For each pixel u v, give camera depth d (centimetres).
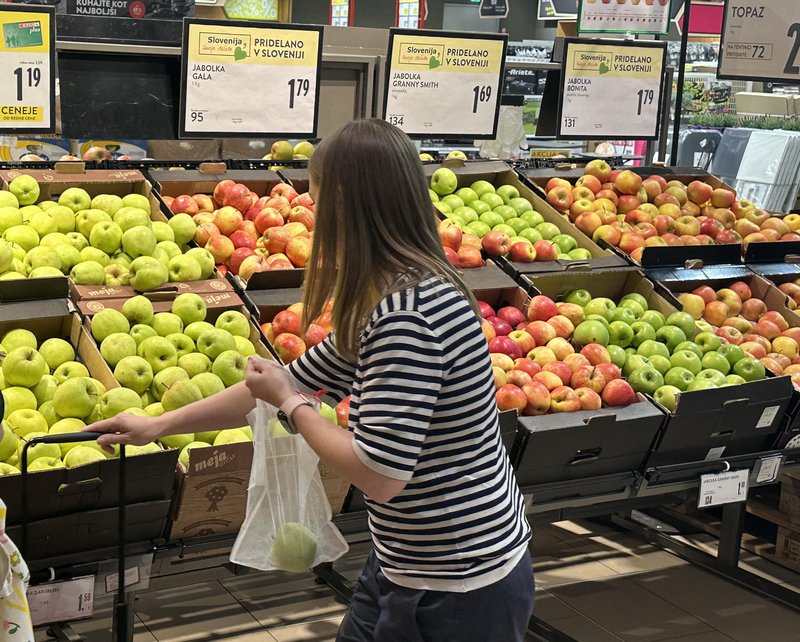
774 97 614
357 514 251
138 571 220
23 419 231
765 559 380
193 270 298
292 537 181
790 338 344
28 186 313
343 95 437
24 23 319
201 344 269
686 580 359
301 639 304
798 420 307
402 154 154
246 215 344
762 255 381
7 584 153
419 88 380
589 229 382
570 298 337
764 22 440
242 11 825
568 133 415
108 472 205
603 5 445
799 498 366
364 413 148
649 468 289
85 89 382
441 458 154
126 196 325
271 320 301
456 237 338
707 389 283
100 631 297
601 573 362
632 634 320
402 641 165
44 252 286
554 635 308
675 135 456
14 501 197
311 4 1252
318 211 156
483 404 155
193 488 220
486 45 386
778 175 583
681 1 650
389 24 1288
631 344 322
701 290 356
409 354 147
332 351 171
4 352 249
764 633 325
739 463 302
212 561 234
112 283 287
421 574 159
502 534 160
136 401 241
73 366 254
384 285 153
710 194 414
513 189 394
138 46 369
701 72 647
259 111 358
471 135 395
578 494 283
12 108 324
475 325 154
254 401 181
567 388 284
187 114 347
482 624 160
